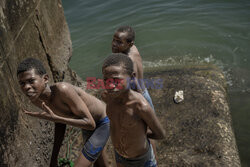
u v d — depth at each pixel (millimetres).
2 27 2865
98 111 3053
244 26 7750
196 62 6750
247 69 6488
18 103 3025
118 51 3234
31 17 3545
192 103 4504
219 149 3617
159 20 8266
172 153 3697
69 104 2740
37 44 3680
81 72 6699
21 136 2990
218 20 8031
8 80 2863
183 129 4051
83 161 3014
